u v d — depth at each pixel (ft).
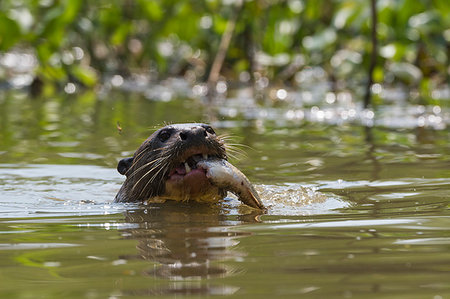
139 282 16.71
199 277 17.02
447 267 17.44
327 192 29.60
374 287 15.94
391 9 68.64
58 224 24.31
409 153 38.17
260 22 80.79
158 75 83.76
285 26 75.61
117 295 15.74
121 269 17.89
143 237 21.81
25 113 56.24
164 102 62.39
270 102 61.36
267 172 34.55
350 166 35.24
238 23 77.05
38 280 17.04
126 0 84.33
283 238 21.09
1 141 44.62
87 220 25.07
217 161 27.68
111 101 63.67
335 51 76.69
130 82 79.56
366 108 55.98
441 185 29.89
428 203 26.45
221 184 26.63
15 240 21.61
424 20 69.67
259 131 46.65
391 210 25.41
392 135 44.24
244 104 60.23
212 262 18.42
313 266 17.79
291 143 42.34
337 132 45.93
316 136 44.60
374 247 19.70
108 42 83.61
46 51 72.69
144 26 86.53
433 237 20.80
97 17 80.74
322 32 74.38
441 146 39.96
